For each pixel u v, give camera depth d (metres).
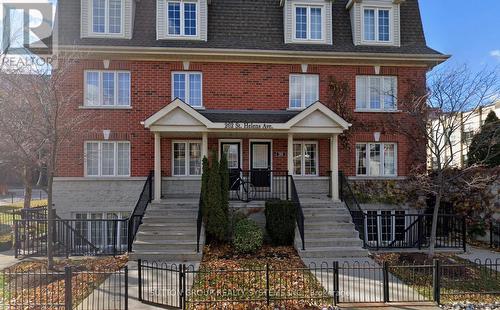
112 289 7.48
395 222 13.80
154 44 13.79
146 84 13.75
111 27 14.02
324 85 14.42
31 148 10.00
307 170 14.64
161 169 13.84
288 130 12.58
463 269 8.92
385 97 14.62
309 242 10.52
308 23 14.72
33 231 11.29
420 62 14.51
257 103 14.19
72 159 13.31
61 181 13.20
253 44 14.30
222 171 11.28
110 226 13.31
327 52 13.98
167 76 13.84
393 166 14.58
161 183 13.79
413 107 11.24
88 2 13.84
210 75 14.03
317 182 14.33
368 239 13.71
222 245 11.09
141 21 14.48
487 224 12.02
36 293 7.43
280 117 13.39
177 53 13.55
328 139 14.52
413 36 15.32
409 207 13.78
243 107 14.12
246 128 12.30
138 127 13.68
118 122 13.60
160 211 11.77
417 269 9.01
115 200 13.39
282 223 11.16
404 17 15.60
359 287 7.55
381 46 14.88
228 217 11.35
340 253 10.25
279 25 14.97
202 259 9.89
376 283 7.93
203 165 11.22
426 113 10.66
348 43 14.94
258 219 11.87
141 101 13.71
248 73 14.19
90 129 13.32
